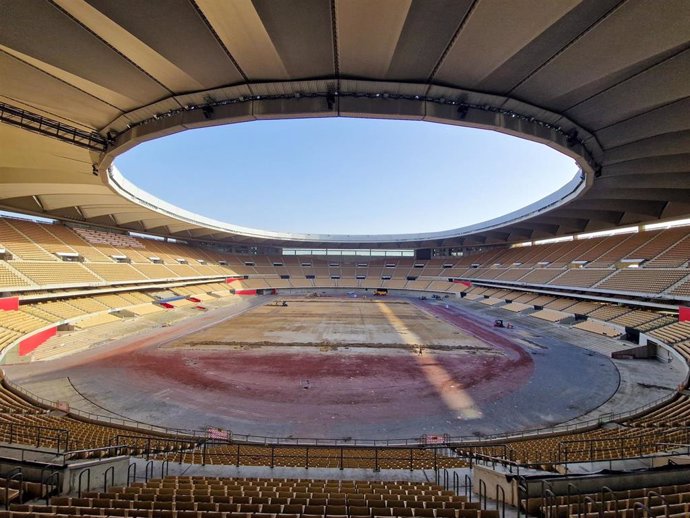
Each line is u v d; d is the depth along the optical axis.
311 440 14.48
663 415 15.58
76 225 45.72
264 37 9.70
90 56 10.46
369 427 15.74
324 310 52.12
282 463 11.78
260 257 85.75
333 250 90.44
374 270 86.25
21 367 23.03
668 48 9.75
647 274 34.56
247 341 31.67
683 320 26.98
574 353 28.42
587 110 14.16
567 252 51.34
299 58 10.72
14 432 11.67
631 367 24.64
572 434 14.86
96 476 7.95
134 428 15.13
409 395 19.48
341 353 28.06
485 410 17.58
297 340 32.31
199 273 62.03
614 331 31.75
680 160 19.80
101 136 16.09
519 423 16.16
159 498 6.87
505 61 10.60
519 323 41.97
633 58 10.30
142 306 43.94
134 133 15.12
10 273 30.44
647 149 17.69
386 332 36.16
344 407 17.88
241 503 6.67
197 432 14.97
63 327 31.66
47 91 12.67
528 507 6.41
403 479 9.38
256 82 12.01
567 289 42.59
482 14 8.52
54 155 18.80
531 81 11.90
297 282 81.44
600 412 17.30
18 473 6.32
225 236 67.69
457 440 14.39
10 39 9.52
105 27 9.21
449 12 8.52
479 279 66.25
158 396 18.89
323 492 7.93
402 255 89.50
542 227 51.81
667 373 23.31
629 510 5.98
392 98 12.61
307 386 20.72
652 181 24.03
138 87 12.38
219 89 12.45
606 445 11.94
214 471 9.53
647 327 28.69
